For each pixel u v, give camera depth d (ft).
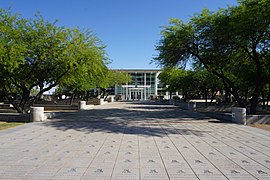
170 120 56.34
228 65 70.54
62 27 62.90
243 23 51.21
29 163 22.12
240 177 18.81
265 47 60.39
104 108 102.89
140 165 21.62
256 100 62.95
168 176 18.97
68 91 124.06
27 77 64.49
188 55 71.72
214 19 62.90
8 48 55.62
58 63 62.64
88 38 68.03
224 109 93.50
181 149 27.63
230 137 35.17
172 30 71.82
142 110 90.43
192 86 110.73
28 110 69.97
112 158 23.82
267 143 31.17
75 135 36.19
